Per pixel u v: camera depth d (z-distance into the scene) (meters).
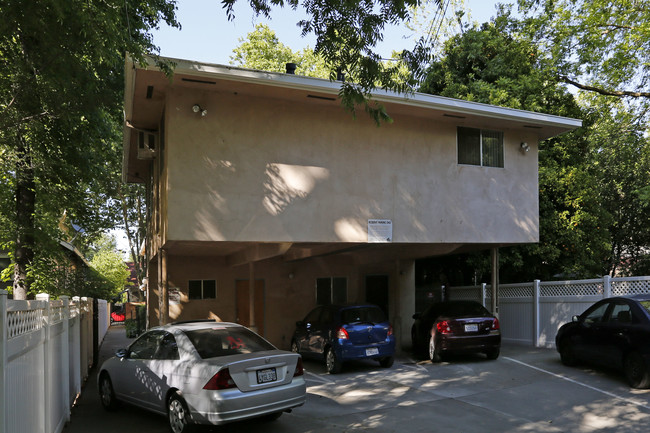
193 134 10.81
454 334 12.40
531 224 14.52
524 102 18.94
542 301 15.18
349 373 11.92
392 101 11.97
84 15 7.68
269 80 10.62
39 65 11.17
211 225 10.78
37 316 5.68
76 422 8.20
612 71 19.69
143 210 29.77
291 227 11.54
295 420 8.01
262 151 11.41
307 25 8.20
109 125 16.91
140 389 8.01
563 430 7.30
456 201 13.55
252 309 13.59
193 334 7.64
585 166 19.56
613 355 9.80
